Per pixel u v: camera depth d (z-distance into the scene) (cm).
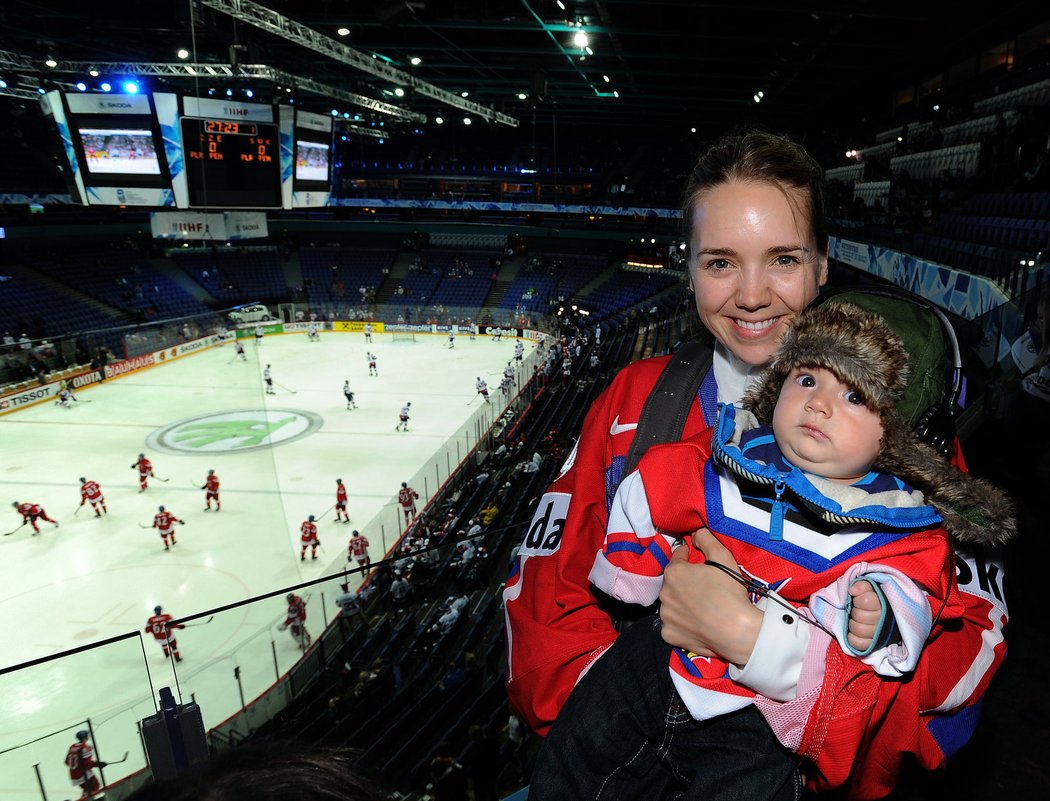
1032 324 365
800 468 131
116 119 2248
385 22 1822
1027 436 310
